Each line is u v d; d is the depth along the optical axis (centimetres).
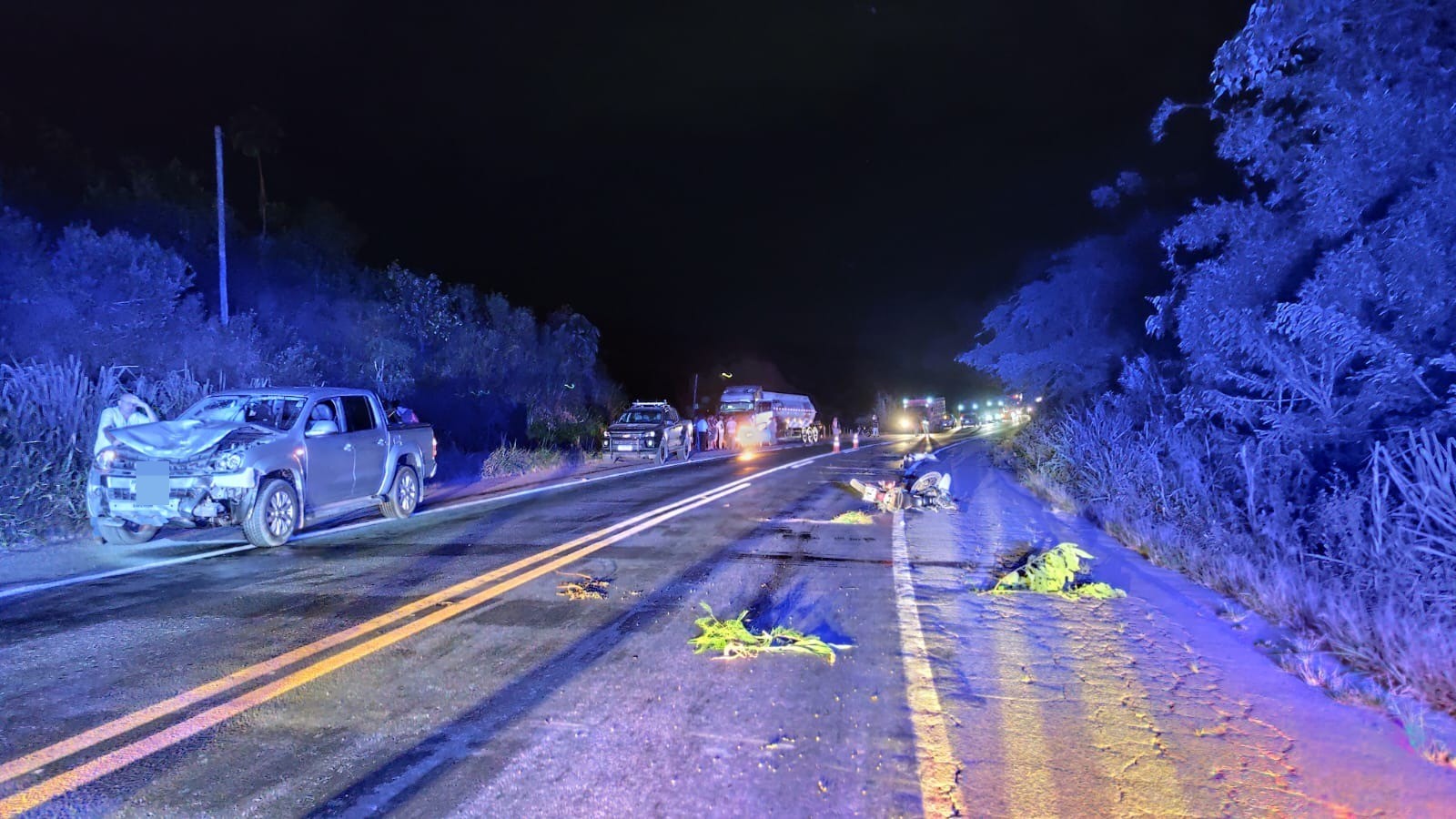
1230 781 388
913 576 839
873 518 1269
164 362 1551
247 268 2444
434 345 2869
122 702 472
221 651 564
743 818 355
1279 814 358
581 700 486
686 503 1430
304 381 1870
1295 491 827
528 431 2864
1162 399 1318
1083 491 1391
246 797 367
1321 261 805
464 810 359
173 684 500
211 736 429
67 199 2212
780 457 2953
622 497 1525
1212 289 955
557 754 414
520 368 3167
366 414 1160
